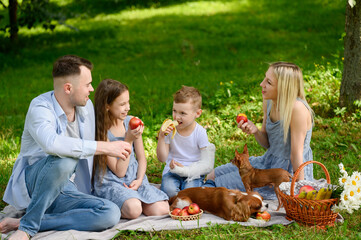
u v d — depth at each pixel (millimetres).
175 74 11156
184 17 18016
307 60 10672
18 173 3422
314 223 3350
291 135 3812
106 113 3664
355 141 5602
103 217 3320
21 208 3426
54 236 3205
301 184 3619
